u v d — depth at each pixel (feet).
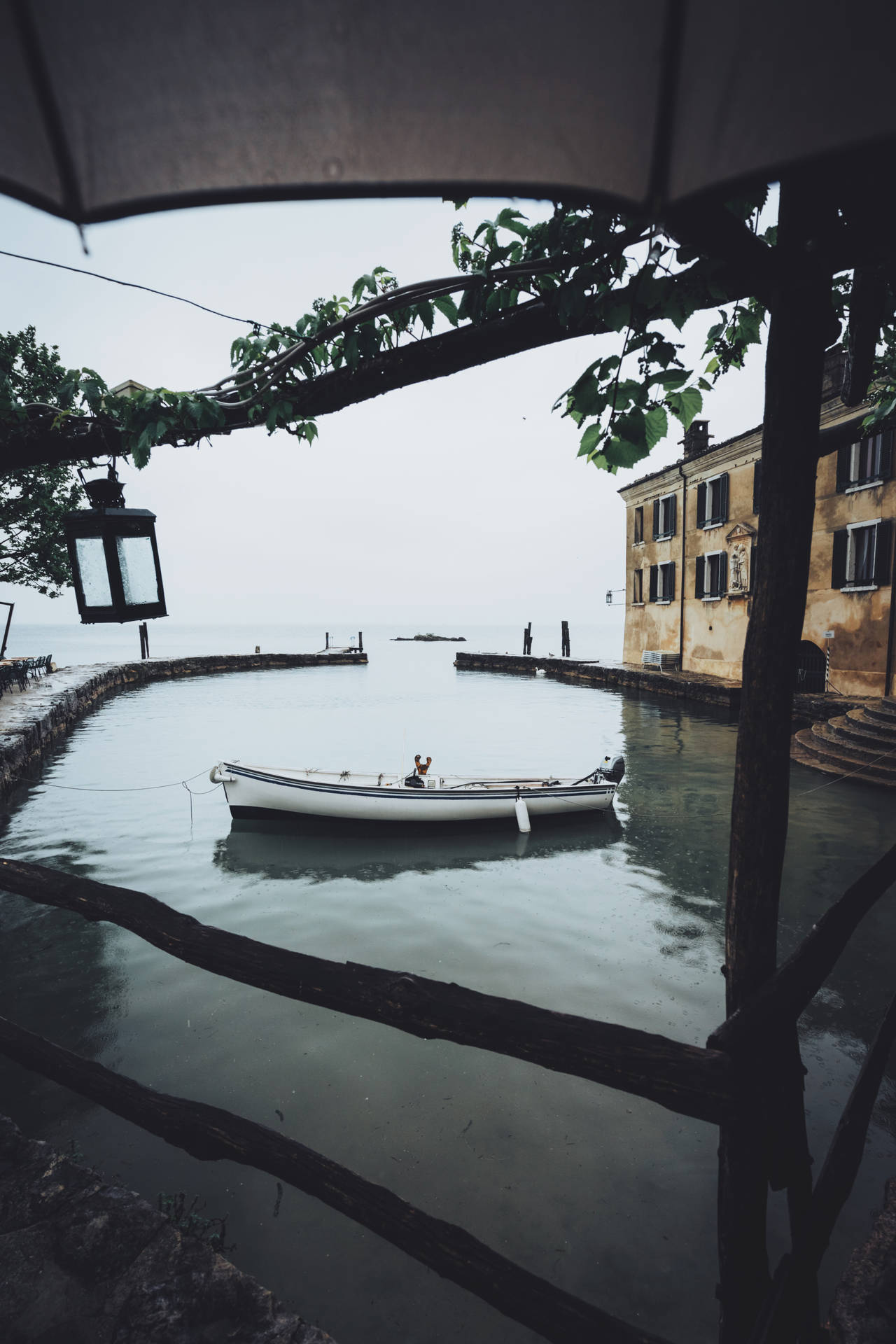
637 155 2.52
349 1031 19.44
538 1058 4.72
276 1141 6.23
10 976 22.38
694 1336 11.19
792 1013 4.48
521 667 146.41
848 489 63.72
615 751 62.49
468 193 2.68
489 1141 15.38
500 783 43.42
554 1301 4.90
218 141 2.55
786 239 4.28
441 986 5.22
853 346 7.61
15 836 38.58
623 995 21.83
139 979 22.16
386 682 129.18
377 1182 14.24
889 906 27.17
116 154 2.62
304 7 2.12
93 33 2.24
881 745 48.29
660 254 5.56
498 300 7.13
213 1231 12.80
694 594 93.61
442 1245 5.27
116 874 32.94
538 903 29.40
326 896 30.17
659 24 2.10
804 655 69.97
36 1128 15.35
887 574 60.85
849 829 37.68
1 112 2.54
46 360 53.21
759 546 4.70
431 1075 17.63
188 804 45.39
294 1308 11.50
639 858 35.22
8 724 55.72
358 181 2.64
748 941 4.83
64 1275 7.14
